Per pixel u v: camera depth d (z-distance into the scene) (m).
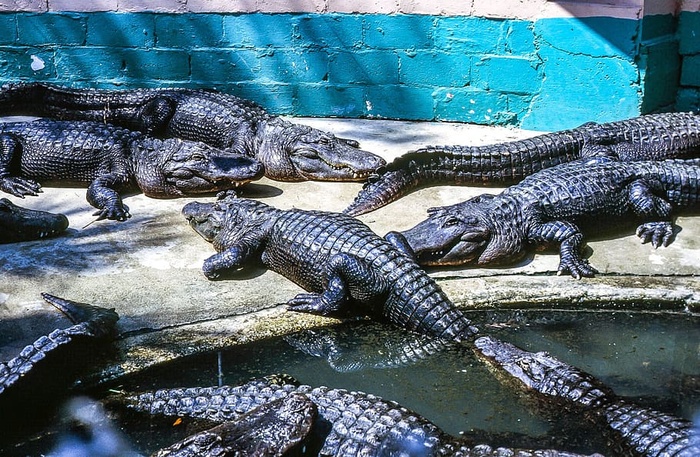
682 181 4.41
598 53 5.27
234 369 3.44
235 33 5.73
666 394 3.24
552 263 4.09
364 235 3.87
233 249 3.95
